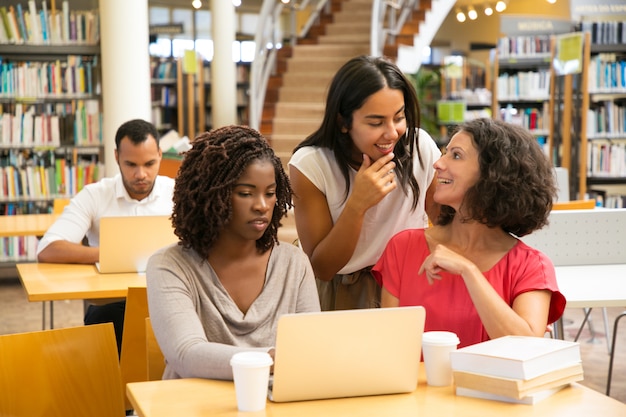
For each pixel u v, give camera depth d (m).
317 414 1.61
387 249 2.30
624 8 8.85
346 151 2.48
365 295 2.59
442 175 2.14
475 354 1.71
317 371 1.68
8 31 7.81
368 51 10.34
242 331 2.02
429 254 2.23
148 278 2.02
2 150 8.02
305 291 2.12
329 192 2.51
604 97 8.85
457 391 1.74
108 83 6.95
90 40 7.96
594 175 8.50
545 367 1.71
